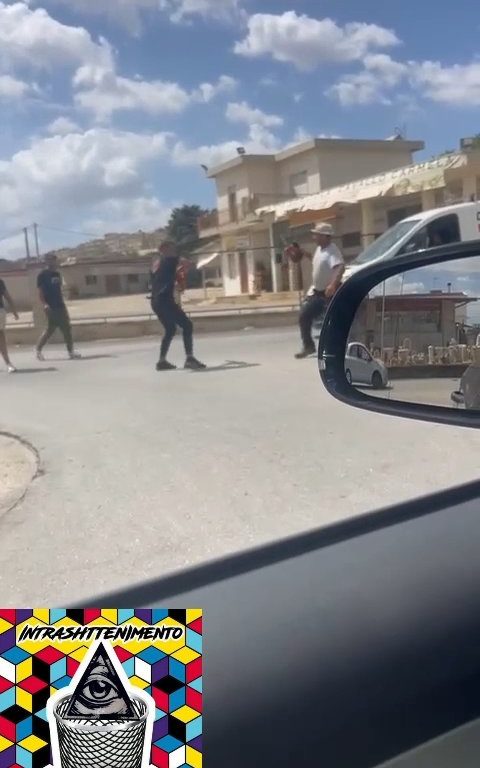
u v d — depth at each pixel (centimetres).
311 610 125
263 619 123
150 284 1104
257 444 623
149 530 448
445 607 129
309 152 3797
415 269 269
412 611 127
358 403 291
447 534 148
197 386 933
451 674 120
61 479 557
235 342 1510
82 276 6562
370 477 522
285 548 143
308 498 487
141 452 618
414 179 2322
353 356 299
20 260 5144
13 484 567
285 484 516
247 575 134
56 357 1405
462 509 159
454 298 247
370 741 112
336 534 148
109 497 510
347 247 3055
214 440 644
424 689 117
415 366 262
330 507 469
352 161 3828
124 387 961
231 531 440
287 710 111
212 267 5916
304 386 891
